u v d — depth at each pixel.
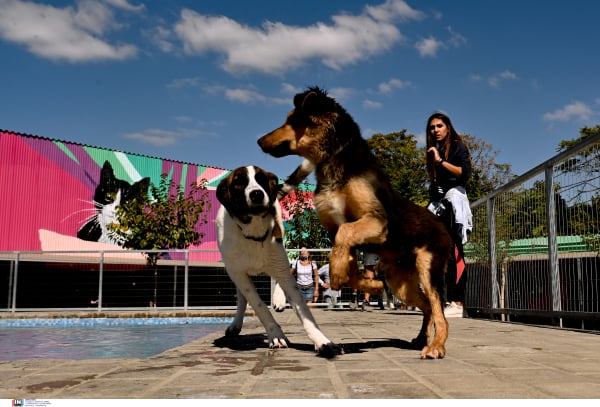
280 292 6.38
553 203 6.62
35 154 21.95
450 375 2.74
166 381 2.66
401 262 4.29
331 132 4.04
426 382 2.54
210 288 14.50
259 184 4.17
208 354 3.85
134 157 24.41
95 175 23.30
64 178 22.52
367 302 12.95
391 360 3.37
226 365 3.23
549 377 2.67
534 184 7.22
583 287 5.93
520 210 7.67
